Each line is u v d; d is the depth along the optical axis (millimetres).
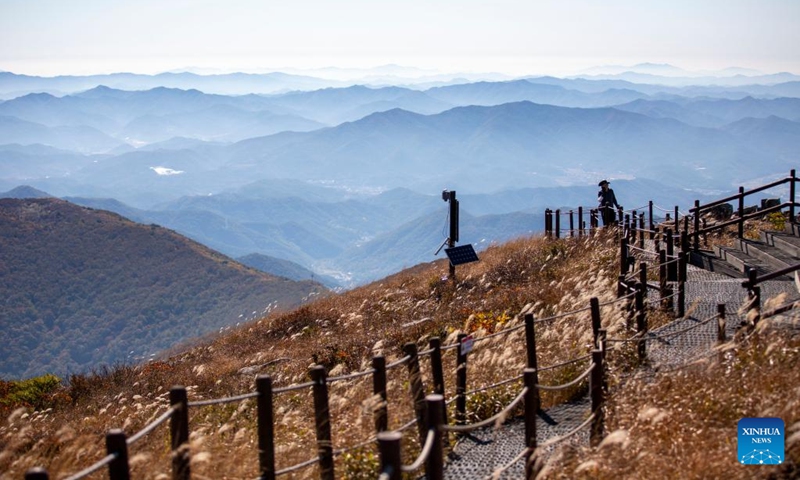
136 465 8141
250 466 8305
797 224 20297
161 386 18062
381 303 25078
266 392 6914
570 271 21703
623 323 12828
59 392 19422
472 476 8094
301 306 28797
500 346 12492
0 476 9117
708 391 8594
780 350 9453
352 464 8281
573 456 7926
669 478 6762
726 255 20812
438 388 9180
